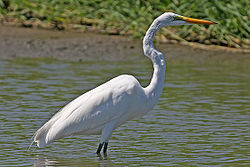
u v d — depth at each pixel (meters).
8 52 18.48
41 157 9.24
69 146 10.01
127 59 18.36
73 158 9.24
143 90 9.72
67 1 21.91
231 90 14.27
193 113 12.05
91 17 21.52
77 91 13.73
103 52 18.92
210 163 8.88
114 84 9.50
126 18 21.14
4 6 21.91
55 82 14.69
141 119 11.65
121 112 9.48
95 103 9.35
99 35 20.70
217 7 20.62
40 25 21.27
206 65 17.75
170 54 19.08
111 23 21.02
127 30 20.78
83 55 18.58
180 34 20.52
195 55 19.09
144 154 9.41
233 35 20.41
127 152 9.54
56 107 12.29
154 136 10.45
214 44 20.28
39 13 21.50
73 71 16.22
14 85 14.24
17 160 9.02
